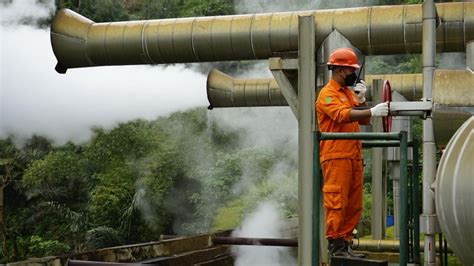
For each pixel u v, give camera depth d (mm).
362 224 14406
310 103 6621
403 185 4344
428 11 5777
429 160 5961
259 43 7113
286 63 6918
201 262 8766
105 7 20969
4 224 16781
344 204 5137
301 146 6578
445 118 4254
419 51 6797
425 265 5906
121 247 7344
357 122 5305
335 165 5137
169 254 8336
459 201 3518
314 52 6707
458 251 3607
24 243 18016
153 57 7578
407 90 10641
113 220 18641
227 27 7238
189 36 7336
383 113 4680
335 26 6777
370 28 6695
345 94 5305
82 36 7688
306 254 6344
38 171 17781
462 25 6723
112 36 7586
